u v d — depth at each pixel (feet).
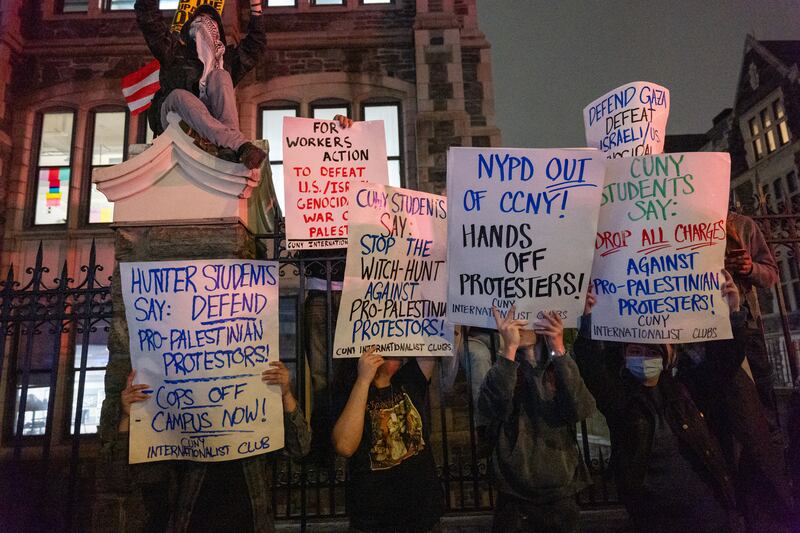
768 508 9.59
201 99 11.90
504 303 9.24
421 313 10.28
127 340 10.54
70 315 12.30
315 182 12.05
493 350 11.59
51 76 34.68
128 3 36.55
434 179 32.48
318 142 12.23
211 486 9.26
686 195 9.86
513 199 9.49
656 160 10.02
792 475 10.00
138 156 10.61
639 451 8.66
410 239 10.45
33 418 30.04
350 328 9.83
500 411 8.42
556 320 8.96
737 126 59.77
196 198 10.68
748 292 11.22
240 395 9.51
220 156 10.63
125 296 9.61
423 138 33.01
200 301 9.70
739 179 59.52
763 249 11.50
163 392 9.47
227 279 9.86
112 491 9.89
